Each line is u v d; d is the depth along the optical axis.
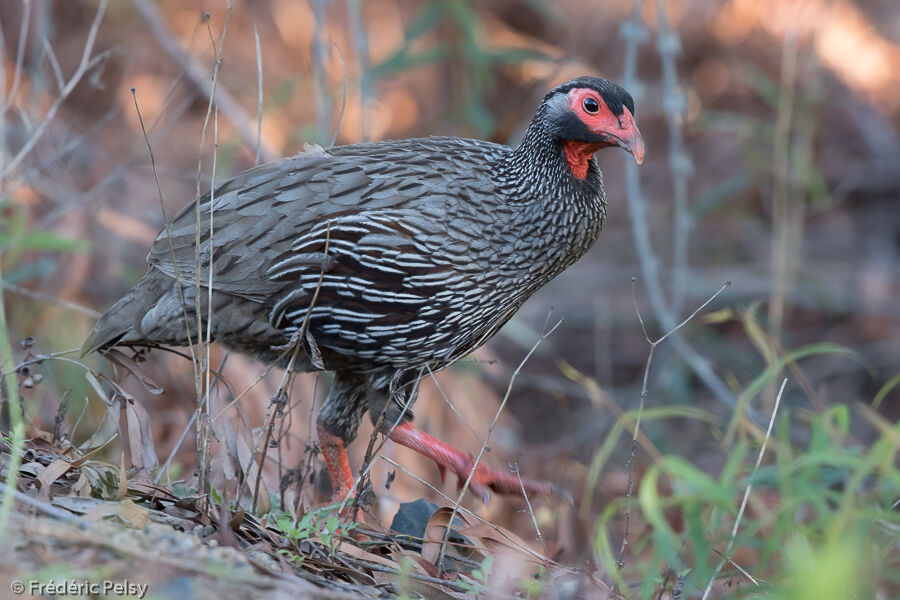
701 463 14.07
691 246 17.47
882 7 19.67
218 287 7.91
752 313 9.03
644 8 18.55
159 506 6.64
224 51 17.53
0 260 11.71
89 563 5.31
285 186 7.95
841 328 16.91
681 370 15.21
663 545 5.34
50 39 15.30
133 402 7.61
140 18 16.88
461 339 8.24
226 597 5.34
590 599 6.66
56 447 7.25
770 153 18.03
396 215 7.73
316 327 8.03
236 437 7.85
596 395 10.69
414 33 13.23
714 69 18.98
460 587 6.56
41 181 12.33
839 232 18.08
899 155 18.45
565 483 11.08
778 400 6.74
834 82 18.98
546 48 17.94
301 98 17.31
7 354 7.70
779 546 6.30
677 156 13.36
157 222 13.80
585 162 8.29
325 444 8.86
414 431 8.59
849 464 5.75
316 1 12.71
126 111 16.11
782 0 18.97
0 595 4.91
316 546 6.72
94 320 12.13
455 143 8.41
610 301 16.66
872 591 5.70
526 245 8.07
